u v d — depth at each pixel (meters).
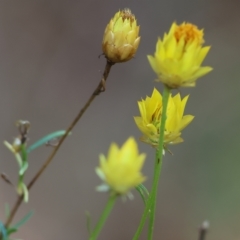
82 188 1.40
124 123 1.62
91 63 1.75
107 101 1.67
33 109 1.59
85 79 1.72
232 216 1.37
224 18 1.81
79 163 1.46
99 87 0.57
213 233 1.34
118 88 1.70
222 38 1.78
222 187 1.42
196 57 0.55
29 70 1.67
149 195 0.56
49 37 1.75
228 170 1.44
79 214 1.33
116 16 0.58
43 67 1.69
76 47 1.76
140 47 1.79
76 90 1.68
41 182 1.37
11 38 1.71
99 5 1.83
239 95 1.61
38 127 1.55
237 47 1.76
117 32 0.58
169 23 1.84
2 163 1.36
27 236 1.22
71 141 1.52
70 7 1.80
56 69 1.71
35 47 1.72
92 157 1.50
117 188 0.52
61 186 1.39
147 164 1.48
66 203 1.35
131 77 1.72
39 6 1.78
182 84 0.55
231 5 1.82
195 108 1.58
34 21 1.75
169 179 1.45
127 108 1.66
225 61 1.73
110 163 0.52
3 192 1.27
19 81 1.64
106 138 1.58
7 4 1.75
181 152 1.49
